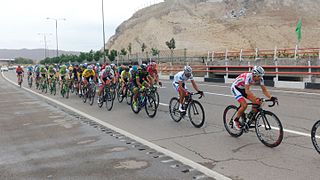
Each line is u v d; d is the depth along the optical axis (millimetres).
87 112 10742
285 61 19938
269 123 5844
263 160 5148
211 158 5355
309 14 144625
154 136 7008
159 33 119688
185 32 125000
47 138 7148
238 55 29875
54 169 5051
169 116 9336
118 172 4816
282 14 141625
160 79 27953
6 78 40406
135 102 9992
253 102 6145
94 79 12781
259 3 151875
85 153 5859
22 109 12039
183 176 4586
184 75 7766
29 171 5008
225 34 121000
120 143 6508
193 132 7223
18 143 6805
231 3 157875
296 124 7586
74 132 7668
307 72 16641
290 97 12289
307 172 4578
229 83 20016
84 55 73812
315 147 5328
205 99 12438
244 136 6680
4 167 5246
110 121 8961
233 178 4445
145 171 4824
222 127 7590
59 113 10688
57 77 17703
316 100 11297
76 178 4637
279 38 116875
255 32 120312
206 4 159125
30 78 23453
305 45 110438
